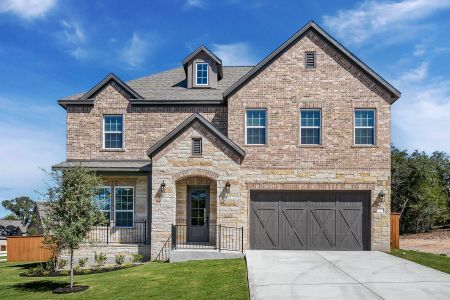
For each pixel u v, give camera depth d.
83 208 14.30
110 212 20.52
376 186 19.28
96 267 18.38
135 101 21.39
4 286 15.01
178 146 18.75
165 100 21.36
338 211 19.38
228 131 19.73
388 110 19.48
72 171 14.56
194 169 18.59
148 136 21.44
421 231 32.88
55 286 14.66
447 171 38.47
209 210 19.88
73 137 21.48
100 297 12.34
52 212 14.31
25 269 19.31
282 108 19.73
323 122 19.58
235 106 19.83
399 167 32.75
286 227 19.38
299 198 19.50
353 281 12.12
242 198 19.38
